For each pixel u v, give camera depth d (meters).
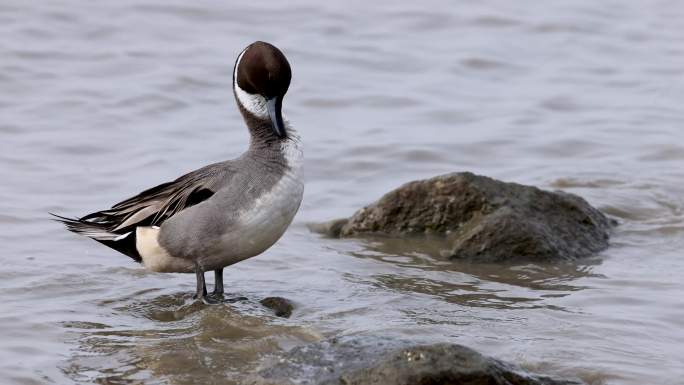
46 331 10.74
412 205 14.09
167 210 11.12
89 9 24.25
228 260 11.30
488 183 14.04
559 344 10.31
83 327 10.91
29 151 17.27
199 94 20.53
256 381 8.97
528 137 18.66
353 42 23.77
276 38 23.78
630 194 15.77
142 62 21.77
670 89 21.38
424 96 20.77
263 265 13.03
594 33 24.89
